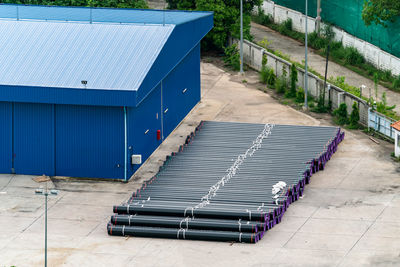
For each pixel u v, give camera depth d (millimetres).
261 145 55188
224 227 43719
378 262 41125
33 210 47531
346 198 48781
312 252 42250
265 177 49875
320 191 49844
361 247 42719
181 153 54094
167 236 43750
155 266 40969
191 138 56781
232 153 53969
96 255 42156
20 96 51000
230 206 45562
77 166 52188
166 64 55188
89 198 49281
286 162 52188
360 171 52812
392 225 45188
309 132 57344
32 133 52188
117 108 50938
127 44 54125
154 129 56469
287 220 45938
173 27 56000
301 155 53219
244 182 49156
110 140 51469
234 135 57156
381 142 57906
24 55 53531
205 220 44219
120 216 44812
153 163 54688
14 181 51719
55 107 51531
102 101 50156
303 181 49656
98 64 52312
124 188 50844
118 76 51188
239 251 42406
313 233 44344
